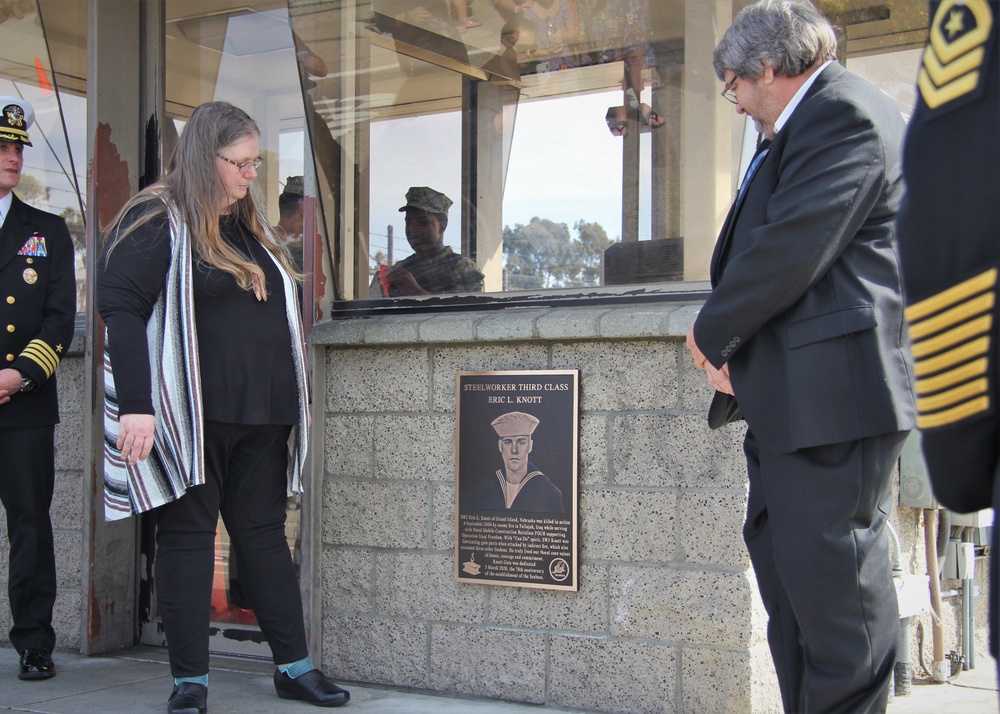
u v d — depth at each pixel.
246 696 3.53
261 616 3.44
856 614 2.35
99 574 4.18
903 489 3.68
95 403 4.16
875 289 2.35
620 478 3.34
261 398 3.27
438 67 3.77
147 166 4.37
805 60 2.44
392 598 3.70
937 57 1.52
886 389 2.30
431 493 3.64
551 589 3.42
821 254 2.29
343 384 3.81
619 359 3.35
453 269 3.80
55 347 3.88
